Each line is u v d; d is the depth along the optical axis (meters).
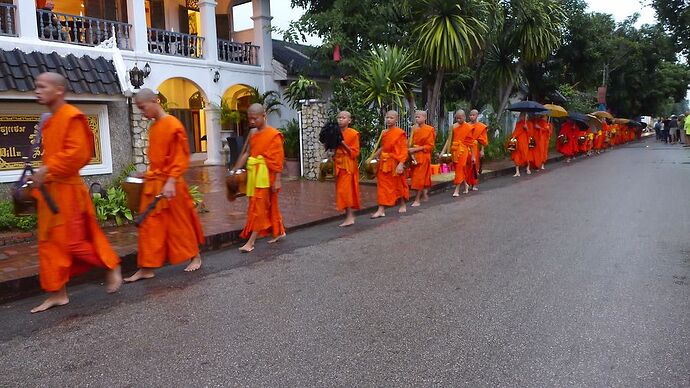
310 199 10.19
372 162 8.59
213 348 3.72
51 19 13.16
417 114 9.64
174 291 5.00
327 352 3.62
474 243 6.62
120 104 8.52
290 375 3.31
